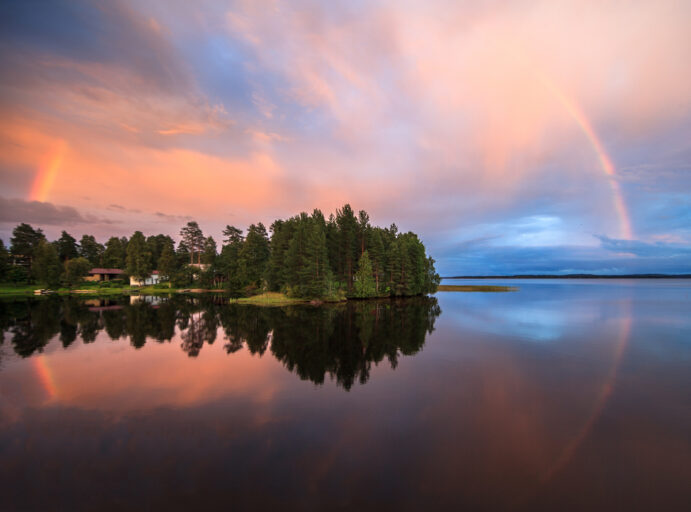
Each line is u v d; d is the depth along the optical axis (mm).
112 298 68562
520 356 20266
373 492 7574
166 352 21281
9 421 11219
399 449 9445
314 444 9695
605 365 18266
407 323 34094
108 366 17984
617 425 10969
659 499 7383
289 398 13336
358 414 11797
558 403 12859
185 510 7004
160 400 13094
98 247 134750
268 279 74125
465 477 8133
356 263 73625
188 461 8812
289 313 43031
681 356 20125
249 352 21359
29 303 55531
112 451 9328
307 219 74938
